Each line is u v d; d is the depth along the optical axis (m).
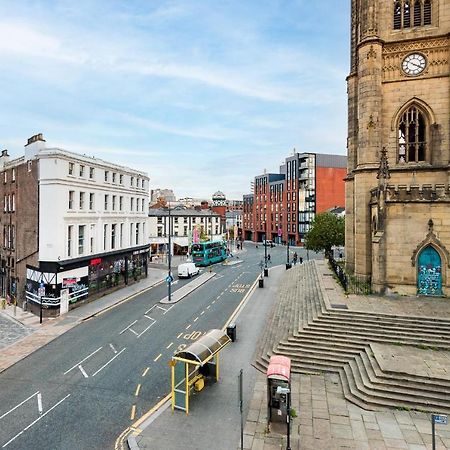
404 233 23.91
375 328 18.89
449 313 19.92
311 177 91.50
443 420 9.79
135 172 43.75
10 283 35.59
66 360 19.73
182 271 45.62
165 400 15.14
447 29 26.19
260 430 12.80
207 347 15.27
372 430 12.57
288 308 25.92
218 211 110.19
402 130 29.11
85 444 12.31
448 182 25.88
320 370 16.94
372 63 27.06
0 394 15.96
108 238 37.25
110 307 31.31
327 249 53.03
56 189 29.62
